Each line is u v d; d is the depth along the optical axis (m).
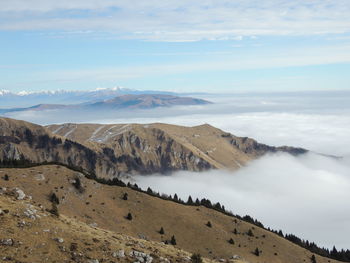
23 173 140.75
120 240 69.88
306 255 159.88
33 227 59.22
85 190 146.25
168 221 144.50
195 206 178.38
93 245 60.50
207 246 133.12
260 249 147.00
